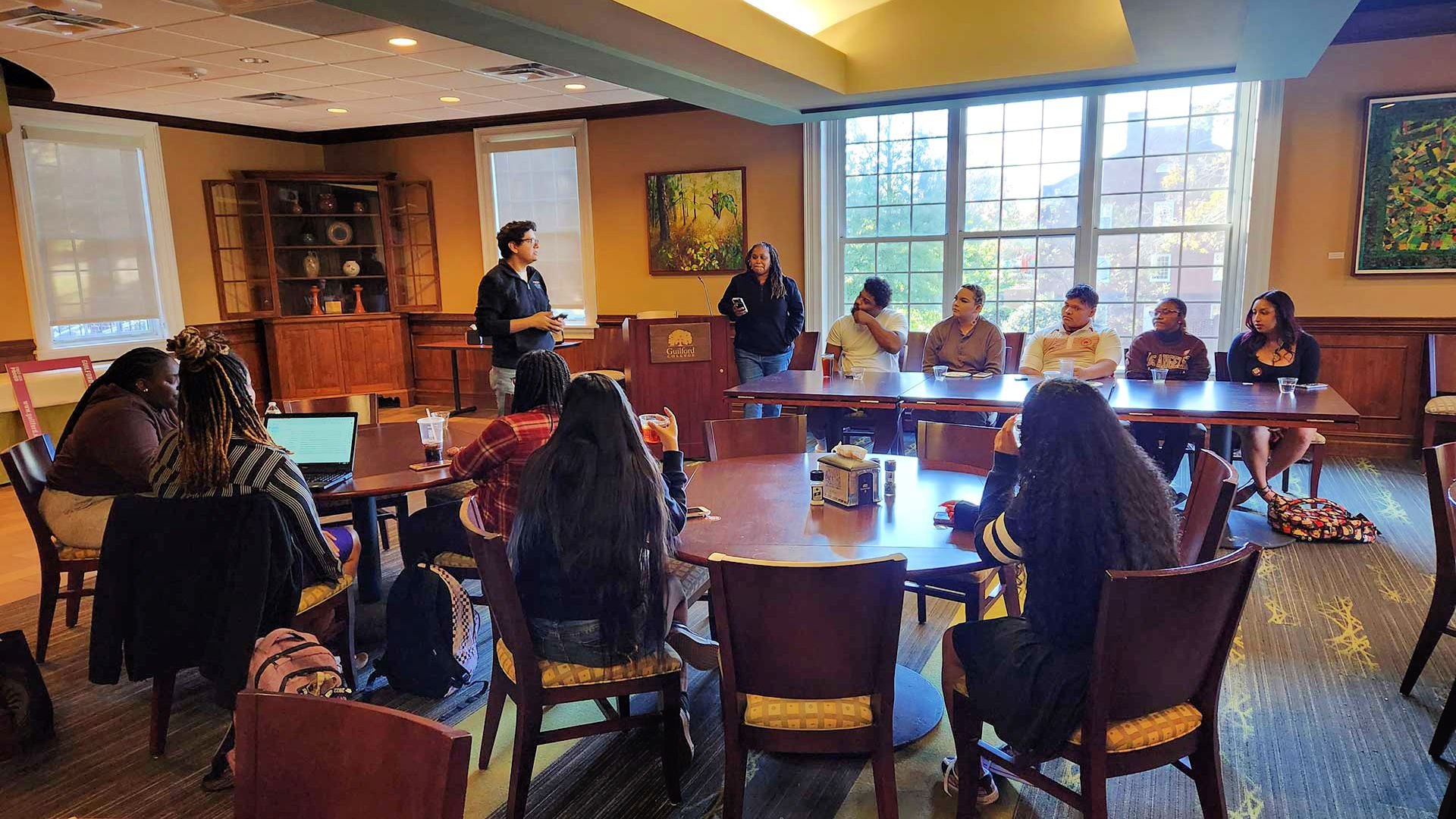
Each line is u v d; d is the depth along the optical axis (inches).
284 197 307.9
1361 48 205.2
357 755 41.1
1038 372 185.0
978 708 71.1
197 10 161.8
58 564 115.8
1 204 243.9
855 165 267.0
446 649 101.3
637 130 286.2
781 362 220.2
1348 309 215.8
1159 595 59.6
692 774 89.5
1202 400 150.3
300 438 114.1
